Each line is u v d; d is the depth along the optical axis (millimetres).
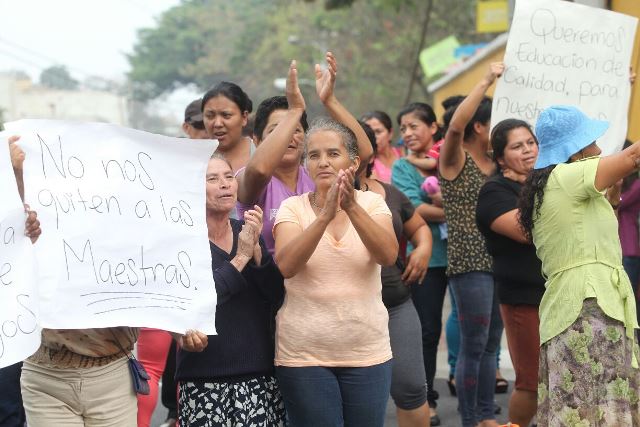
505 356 9852
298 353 4879
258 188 5477
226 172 5035
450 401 8234
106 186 4520
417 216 6320
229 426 4973
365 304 4895
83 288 4371
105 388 4605
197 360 4941
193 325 4641
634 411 4969
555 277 5059
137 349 6246
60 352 4516
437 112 22453
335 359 4883
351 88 47500
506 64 6754
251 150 6781
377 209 5016
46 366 4539
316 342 4852
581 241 4941
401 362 5777
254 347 4988
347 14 43781
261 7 81562
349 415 4949
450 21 38250
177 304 4625
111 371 4625
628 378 4941
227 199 5023
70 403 4570
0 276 4133
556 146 5121
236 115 6637
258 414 5000
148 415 6156
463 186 6961
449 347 8258
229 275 4863
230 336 4949
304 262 4730
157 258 4613
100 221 4469
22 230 4195
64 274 4324
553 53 6785
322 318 4848
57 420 4555
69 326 4301
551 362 5070
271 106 6098
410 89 33750
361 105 46656
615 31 6863
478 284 6793
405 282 6109
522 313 5930
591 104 6848
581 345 4934
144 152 4668
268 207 5664
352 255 4863
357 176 6047
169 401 7363
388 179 8562
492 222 5914
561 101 6816
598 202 4953
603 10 6840
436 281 7504
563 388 4992
